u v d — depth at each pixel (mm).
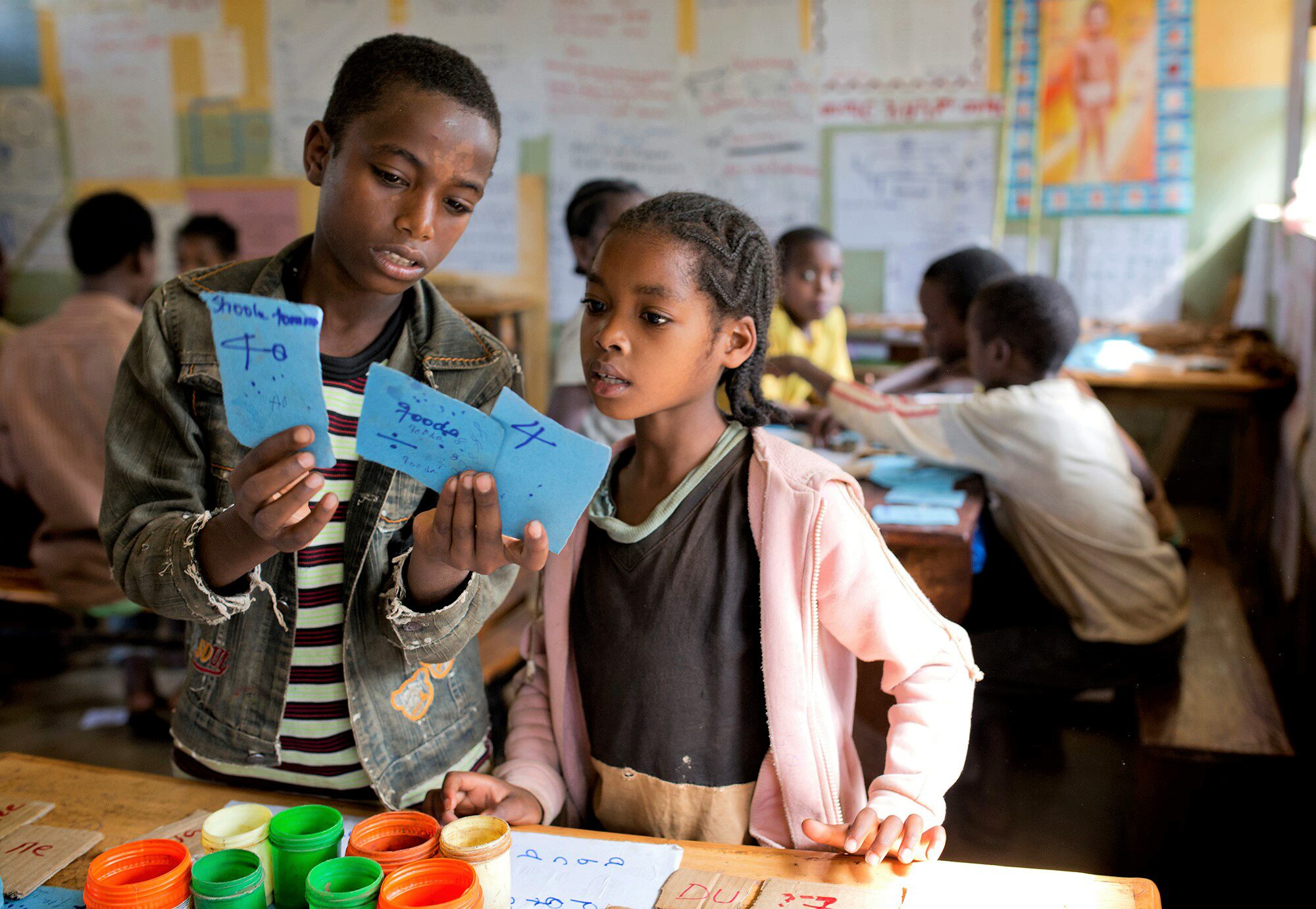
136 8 5113
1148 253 4371
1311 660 2293
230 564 915
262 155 5121
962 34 4379
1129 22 4242
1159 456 4277
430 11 4828
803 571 1017
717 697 1049
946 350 3121
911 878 903
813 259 3277
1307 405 2861
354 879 775
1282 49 4125
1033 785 2215
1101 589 2428
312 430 796
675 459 1066
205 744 1124
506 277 4953
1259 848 1956
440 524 845
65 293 5418
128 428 1045
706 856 937
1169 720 2084
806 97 4547
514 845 956
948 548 2070
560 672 1127
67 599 2922
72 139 5297
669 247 978
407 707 1119
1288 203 3885
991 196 4465
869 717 2102
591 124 4762
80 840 970
